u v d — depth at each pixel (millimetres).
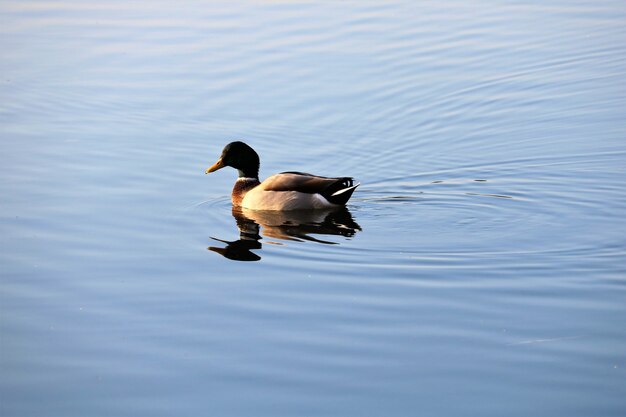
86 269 13781
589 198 16656
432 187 17578
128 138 19484
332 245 14852
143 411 9984
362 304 12523
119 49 24562
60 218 15719
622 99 21469
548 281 13219
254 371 10742
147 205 16531
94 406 10102
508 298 12680
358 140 19750
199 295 12883
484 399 10094
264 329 11812
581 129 20016
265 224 16078
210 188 17656
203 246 14852
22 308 12484
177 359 11062
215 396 10234
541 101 21562
